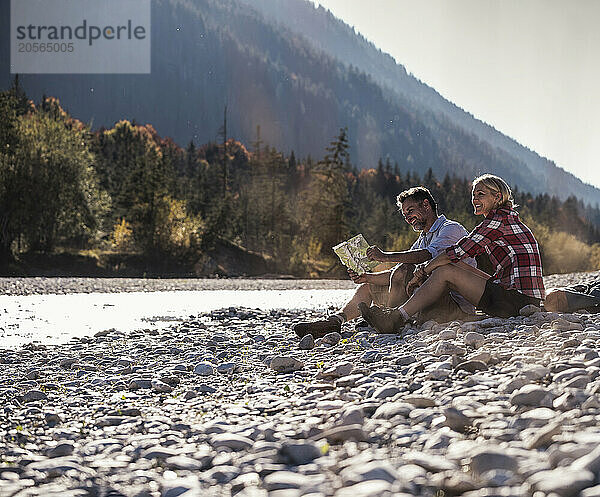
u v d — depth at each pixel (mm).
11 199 34375
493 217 5195
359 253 5691
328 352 4746
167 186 50438
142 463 2336
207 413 3148
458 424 2293
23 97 74125
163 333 7133
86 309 10258
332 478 1885
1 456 2492
